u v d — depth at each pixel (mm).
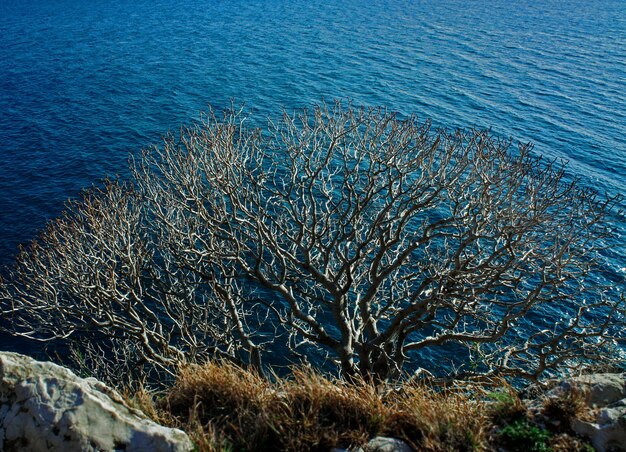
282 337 32188
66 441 7238
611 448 7773
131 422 7594
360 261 21500
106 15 142750
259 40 113125
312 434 8203
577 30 117438
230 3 156375
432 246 35562
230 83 84125
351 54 100750
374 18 132000
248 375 9578
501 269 16250
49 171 54781
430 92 78750
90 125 67812
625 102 74375
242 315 26531
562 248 15406
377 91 79188
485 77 86000
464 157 18031
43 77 89688
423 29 120375
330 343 19516
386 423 8523
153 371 27625
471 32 117062
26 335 21578
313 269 19172
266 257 33031
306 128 22938
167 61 98312
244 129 27234
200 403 8805
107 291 20484
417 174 31375
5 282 36375
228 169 19266
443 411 8469
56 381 7801
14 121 69688
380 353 17953
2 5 156250
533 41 108875
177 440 7562
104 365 26609
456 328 32031
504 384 9430
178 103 75812
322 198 38594
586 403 8586
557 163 55688
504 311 32906
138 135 64250
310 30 121188
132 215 23438
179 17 139000
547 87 81125
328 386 9047
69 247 21469
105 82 86375
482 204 16516
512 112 70812
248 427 8445
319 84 82688
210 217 19547
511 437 8062
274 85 82562
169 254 27531
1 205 47906
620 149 59188
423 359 30516
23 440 7348
